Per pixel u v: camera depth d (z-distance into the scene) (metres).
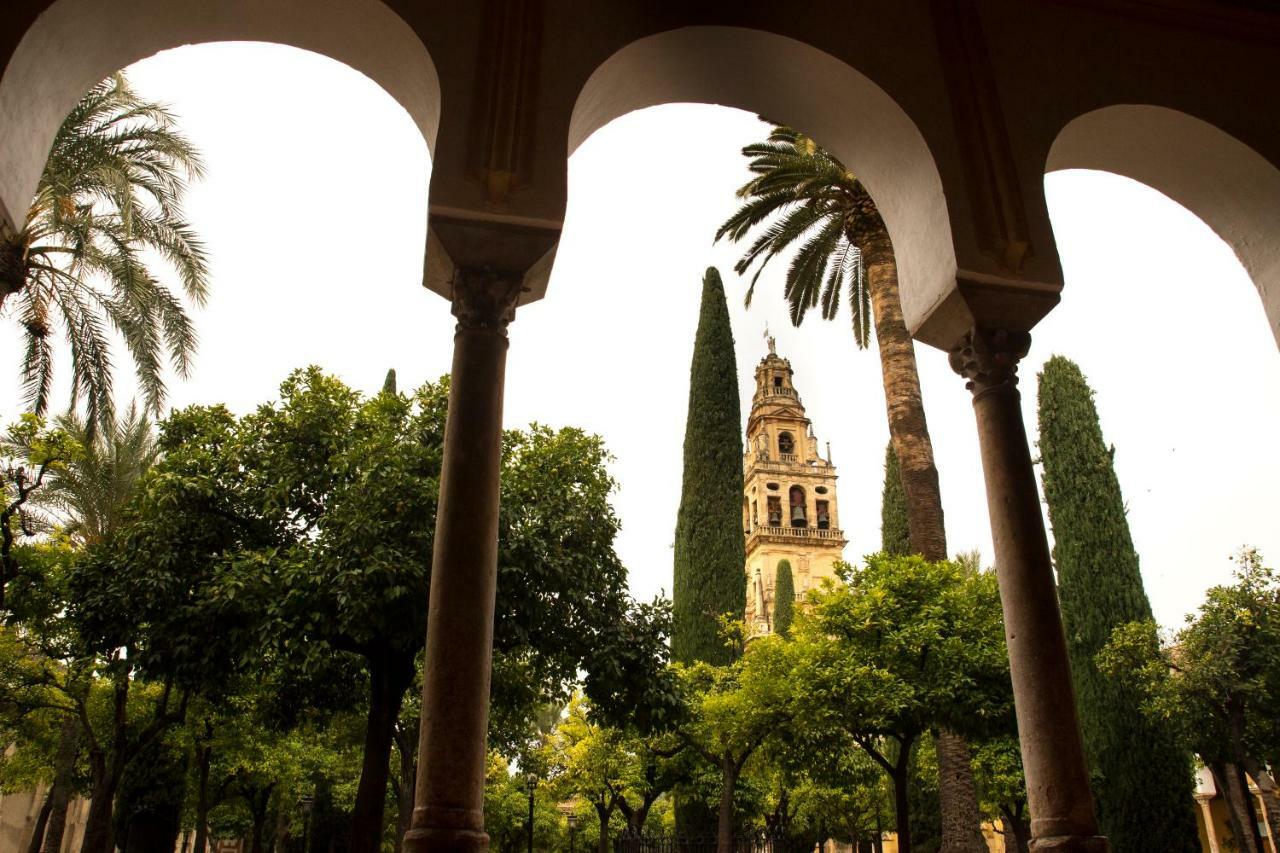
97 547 14.90
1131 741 21.69
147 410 17.30
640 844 26.16
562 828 51.03
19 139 5.75
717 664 26.84
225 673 13.73
